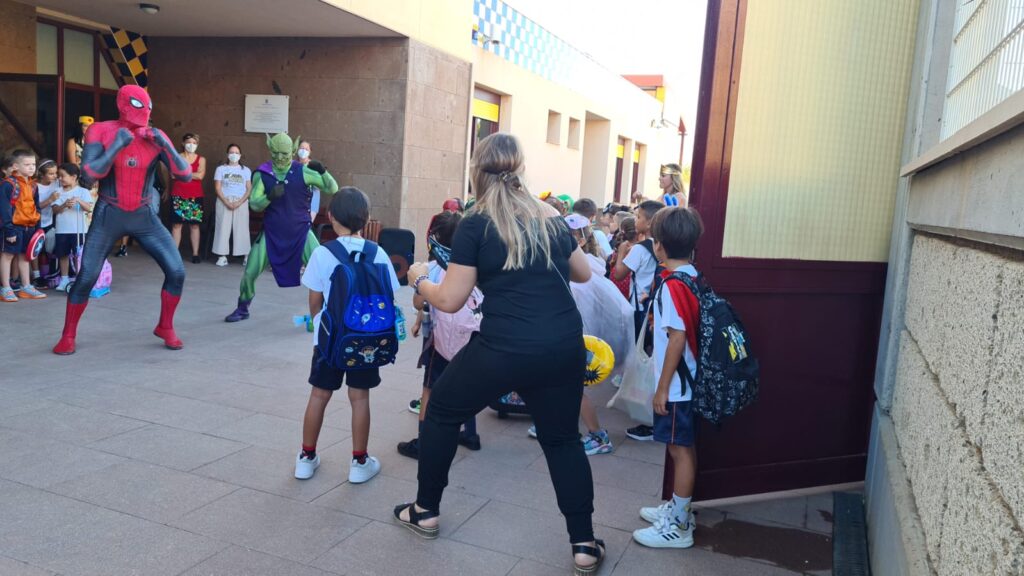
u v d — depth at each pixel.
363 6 9.66
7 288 7.42
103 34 11.55
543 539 3.33
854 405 3.95
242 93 11.64
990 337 1.64
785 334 3.76
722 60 3.46
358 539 3.22
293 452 4.13
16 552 2.93
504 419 4.99
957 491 1.73
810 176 3.67
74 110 11.31
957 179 2.17
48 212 7.99
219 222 10.70
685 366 3.23
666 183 7.25
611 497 3.86
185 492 3.55
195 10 9.98
